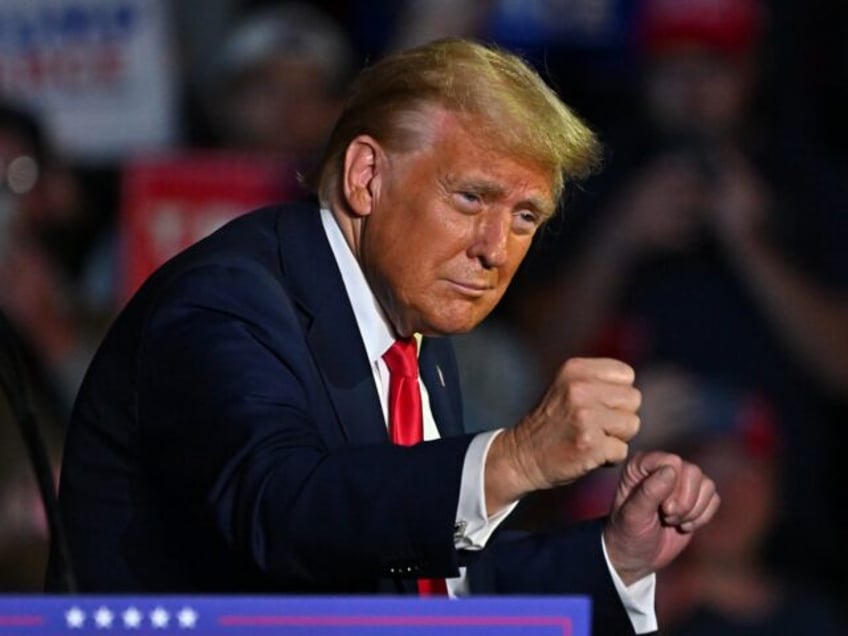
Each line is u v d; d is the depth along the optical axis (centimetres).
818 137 1495
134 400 646
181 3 1552
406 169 639
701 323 1363
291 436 593
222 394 606
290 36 1446
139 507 654
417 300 643
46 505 566
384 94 646
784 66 1488
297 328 643
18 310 1304
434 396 714
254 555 576
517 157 630
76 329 1323
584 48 1466
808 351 1380
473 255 638
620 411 566
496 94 632
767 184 1417
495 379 1304
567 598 464
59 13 1408
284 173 1266
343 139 662
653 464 679
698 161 1377
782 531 1364
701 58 1373
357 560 569
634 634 696
